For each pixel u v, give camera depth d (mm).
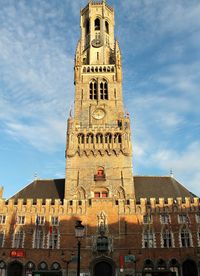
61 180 82312
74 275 65125
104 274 65938
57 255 66688
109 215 70312
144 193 76750
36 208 71188
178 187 79562
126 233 68250
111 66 92938
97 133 80250
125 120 81875
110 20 105562
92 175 75500
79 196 73250
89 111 85750
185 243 67188
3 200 71875
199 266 65000
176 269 65125
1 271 65312
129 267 65312
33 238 68188
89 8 104438
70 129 80562
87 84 90438
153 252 66312
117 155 77750
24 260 66188
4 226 69438
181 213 69938
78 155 77875
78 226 32375
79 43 96688
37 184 81125
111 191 73562
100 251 66750
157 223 69188
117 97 88000
